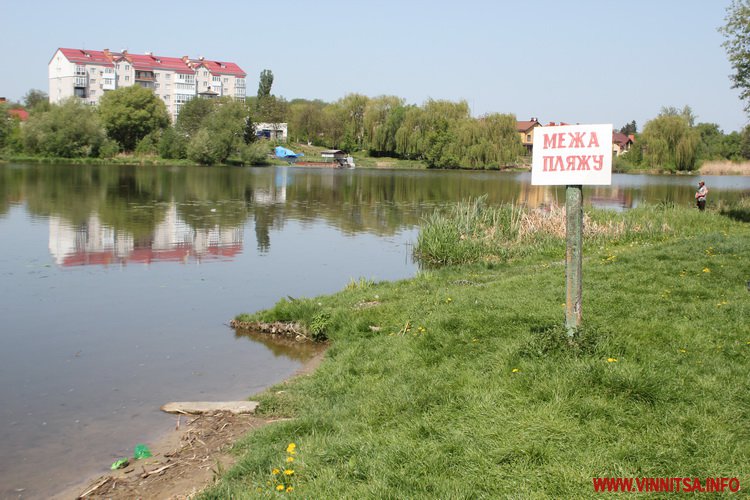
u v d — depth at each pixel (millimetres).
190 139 86250
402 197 44125
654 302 9320
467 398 6086
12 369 9562
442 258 19516
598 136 6582
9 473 6297
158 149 86188
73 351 10461
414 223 29734
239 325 11992
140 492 5691
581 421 5383
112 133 88812
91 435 7188
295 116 119875
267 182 56031
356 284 14672
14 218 27125
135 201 35719
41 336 11305
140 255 19812
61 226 25203
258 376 9219
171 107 135000
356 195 45125
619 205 38906
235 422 7352
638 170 87250
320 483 4863
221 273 17422
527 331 8281
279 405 7750
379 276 17297
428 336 8656
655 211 25500
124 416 7734
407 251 21750
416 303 11281
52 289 14992
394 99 109312
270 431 6508
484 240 19844
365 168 93938
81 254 19641
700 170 86500
